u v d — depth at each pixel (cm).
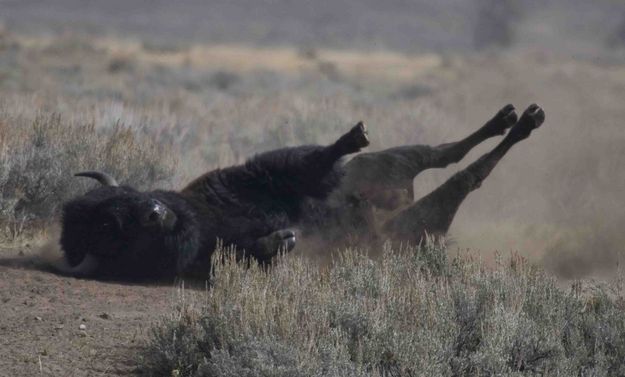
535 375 2544
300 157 3441
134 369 2506
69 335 2736
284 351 2345
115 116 6075
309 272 2905
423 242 3456
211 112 9162
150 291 3259
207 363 2377
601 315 2859
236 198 3453
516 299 2744
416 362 2394
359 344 2431
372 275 2866
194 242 3334
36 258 3659
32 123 4825
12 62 16750
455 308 2689
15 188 4156
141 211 3216
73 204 3362
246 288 2588
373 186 3647
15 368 2470
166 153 5122
